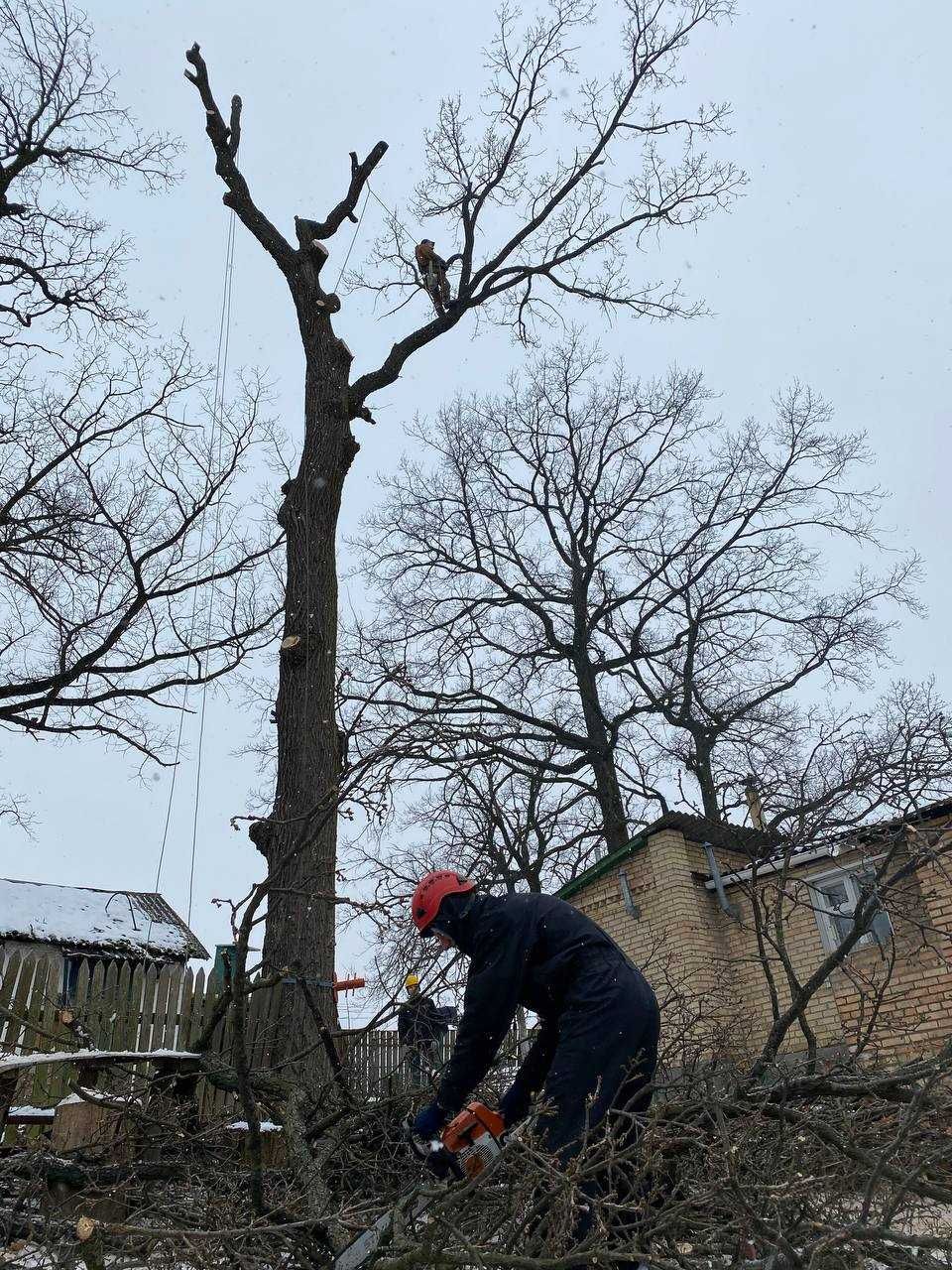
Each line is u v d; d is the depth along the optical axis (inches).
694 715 858.8
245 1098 131.8
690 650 874.8
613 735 832.3
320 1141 181.6
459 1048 120.6
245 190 421.7
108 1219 160.9
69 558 416.5
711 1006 191.5
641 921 566.3
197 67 422.6
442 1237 115.6
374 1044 213.3
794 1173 122.5
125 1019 291.0
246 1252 134.2
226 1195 158.1
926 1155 120.5
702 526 918.4
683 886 554.9
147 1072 202.8
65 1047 261.7
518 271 505.7
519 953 122.3
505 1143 117.6
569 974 125.2
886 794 176.6
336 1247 134.3
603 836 789.2
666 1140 119.6
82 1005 275.7
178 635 413.1
